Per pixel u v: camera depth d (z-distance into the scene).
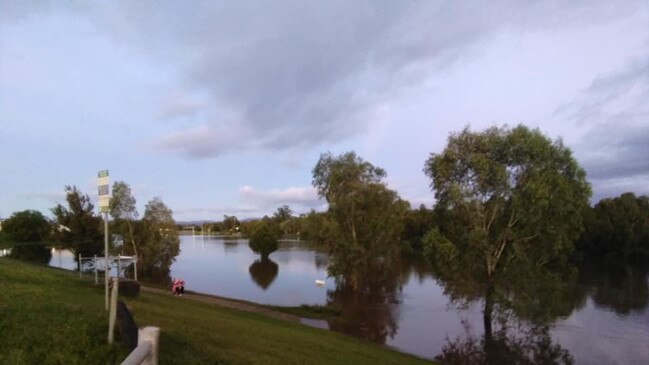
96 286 19.56
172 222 66.75
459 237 34.88
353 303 40.19
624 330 29.66
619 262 66.88
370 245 49.78
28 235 68.44
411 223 79.62
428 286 50.19
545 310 32.06
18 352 8.19
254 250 86.38
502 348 27.28
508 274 32.31
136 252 62.81
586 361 24.25
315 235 50.81
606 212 73.06
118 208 62.91
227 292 46.69
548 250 33.97
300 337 19.56
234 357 11.60
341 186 49.69
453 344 28.02
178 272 67.56
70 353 8.35
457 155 34.28
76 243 39.72
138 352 4.61
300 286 51.59
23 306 10.86
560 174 32.56
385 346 26.14
